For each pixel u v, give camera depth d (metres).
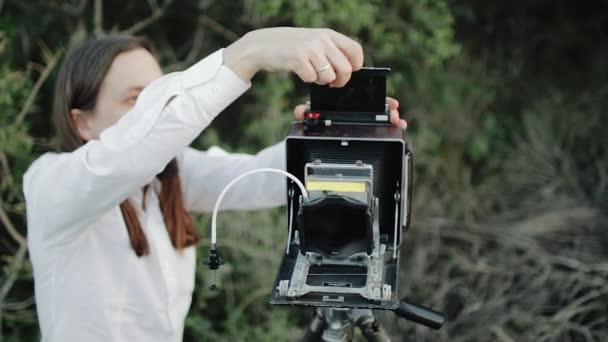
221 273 3.97
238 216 4.09
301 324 4.35
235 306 4.21
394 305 1.77
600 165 4.79
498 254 4.33
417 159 4.78
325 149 1.89
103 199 1.94
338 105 1.98
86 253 2.22
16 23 4.30
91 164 1.88
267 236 4.09
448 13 4.71
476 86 5.17
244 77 1.81
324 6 4.43
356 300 1.79
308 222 1.79
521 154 4.94
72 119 2.36
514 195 4.79
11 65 4.12
